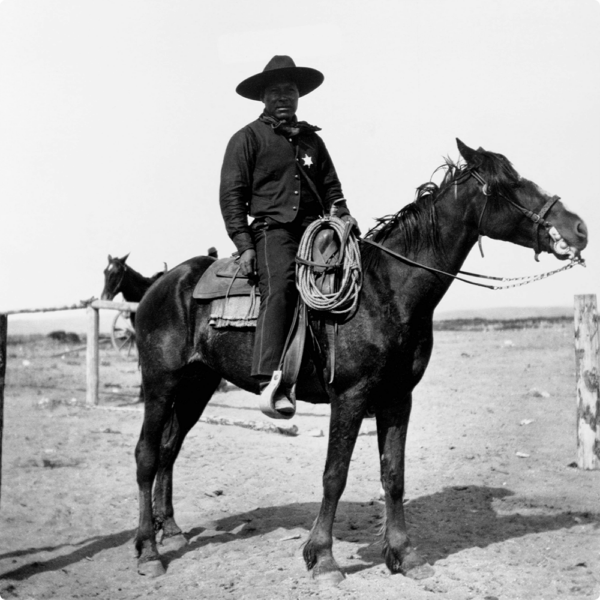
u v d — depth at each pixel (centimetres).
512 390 1002
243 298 448
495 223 406
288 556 460
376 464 684
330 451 412
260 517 543
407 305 406
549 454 705
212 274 470
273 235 439
